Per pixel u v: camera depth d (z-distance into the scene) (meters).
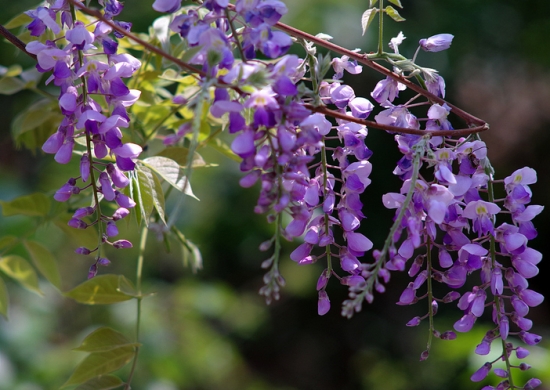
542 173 3.94
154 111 1.58
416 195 1.36
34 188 2.84
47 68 1.37
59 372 2.38
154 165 1.43
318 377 3.97
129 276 3.19
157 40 1.53
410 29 2.85
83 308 2.79
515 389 1.40
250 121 1.37
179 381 2.68
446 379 3.46
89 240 1.58
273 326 4.07
